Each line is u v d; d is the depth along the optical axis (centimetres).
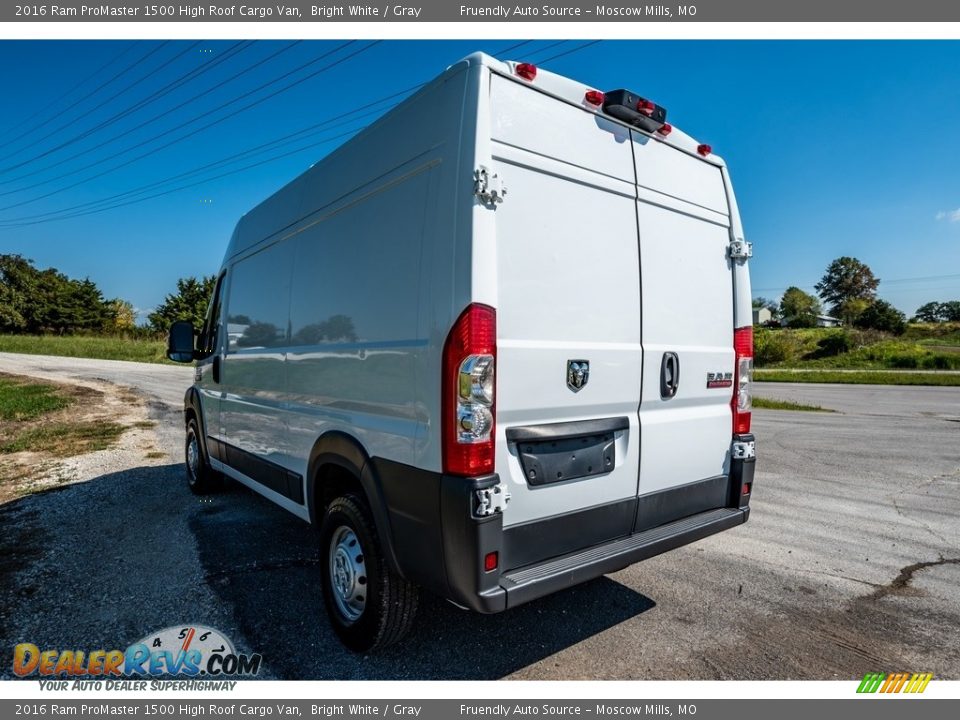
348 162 313
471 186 222
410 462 243
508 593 217
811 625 311
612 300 276
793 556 410
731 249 351
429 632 303
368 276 283
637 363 284
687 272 320
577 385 255
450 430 221
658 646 290
